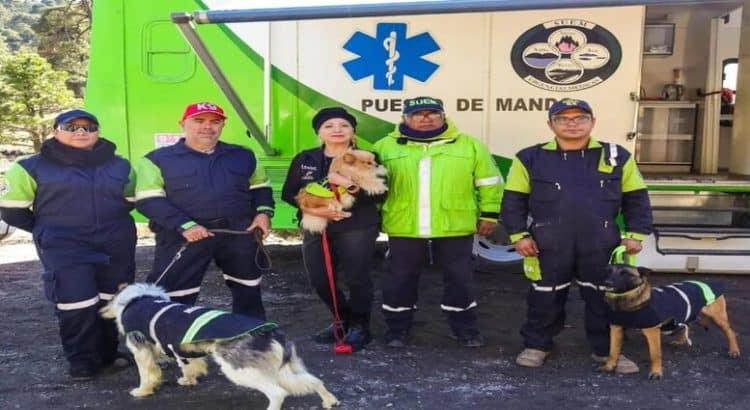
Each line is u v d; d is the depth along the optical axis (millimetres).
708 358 4305
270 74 5883
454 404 3609
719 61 7223
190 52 5914
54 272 3799
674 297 3943
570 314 5344
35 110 18078
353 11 4082
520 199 4105
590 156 3938
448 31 5773
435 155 4164
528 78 5781
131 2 5898
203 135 3973
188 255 3994
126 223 4023
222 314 3355
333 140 4199
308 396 3738
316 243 4316
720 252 5816
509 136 5848
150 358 3662
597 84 5762
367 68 5840
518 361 4191
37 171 3779
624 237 4008
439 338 4754
